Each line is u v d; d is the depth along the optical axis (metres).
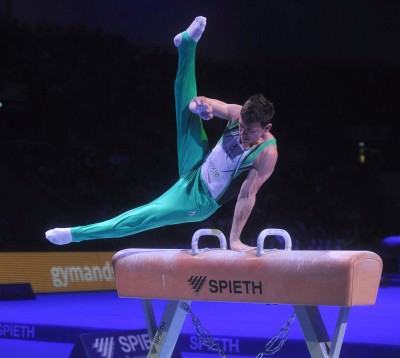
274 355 10.73
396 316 14.23
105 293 23.03
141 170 30.66
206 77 35.19
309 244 32.00
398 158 42.50
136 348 9.92
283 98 38.62
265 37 35.97
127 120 32.38
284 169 36.44
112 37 33.66
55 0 32.38
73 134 29.92
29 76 29.98
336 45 37.69
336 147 40.47
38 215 26.58
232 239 7.95
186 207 8.24
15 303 18.62
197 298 7.80
